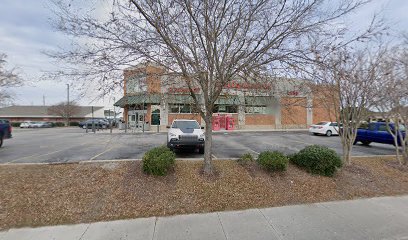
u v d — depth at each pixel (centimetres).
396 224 386
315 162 604
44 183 509
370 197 517
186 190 501
